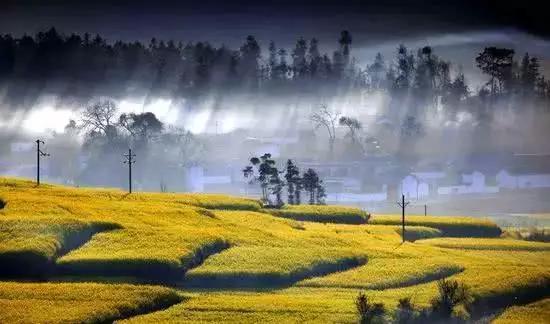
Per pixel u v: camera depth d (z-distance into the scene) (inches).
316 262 7810.0
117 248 7568.9
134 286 6633.9
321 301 6599.4
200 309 6274.6
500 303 7263.8
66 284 6638.8
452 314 6555.1
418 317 6382.9
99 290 6481.3
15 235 7475.4
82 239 7819.9
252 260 7691.9
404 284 7519.7
